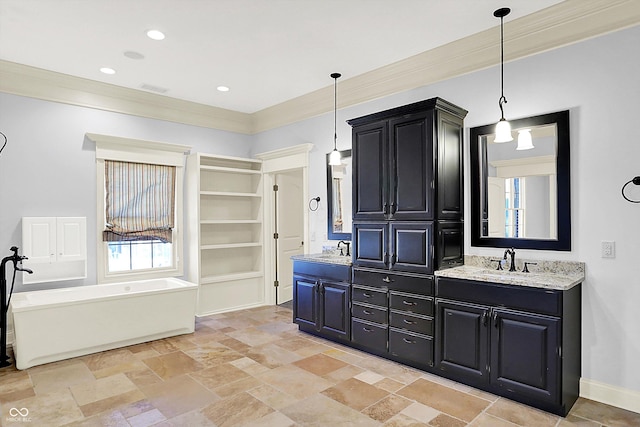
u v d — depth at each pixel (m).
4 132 3.86
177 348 3.74
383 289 3.40
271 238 5.61
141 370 3.21
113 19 2.93
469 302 2.84
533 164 3.01
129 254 4.73
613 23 2.62
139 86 4.42
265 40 3.28
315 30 3.11
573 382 2.62
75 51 3.50
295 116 5.05
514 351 2.61
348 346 3.78
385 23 3.00
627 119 2.59
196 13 2.85
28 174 3.99
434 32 3.14
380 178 3.46
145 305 3.89
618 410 2.55
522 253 3.07
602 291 2.68
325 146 4.70
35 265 4.00
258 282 5.58
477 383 2.83
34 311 3.27
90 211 4.38
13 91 3.89
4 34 3.16
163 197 4.94
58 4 2.71
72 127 4.26
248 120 5.73
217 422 2.41
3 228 3.85
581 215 2.77
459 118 3.35
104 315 3.64
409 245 3.22
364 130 3.59
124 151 4.60
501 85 3.18
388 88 3.98
